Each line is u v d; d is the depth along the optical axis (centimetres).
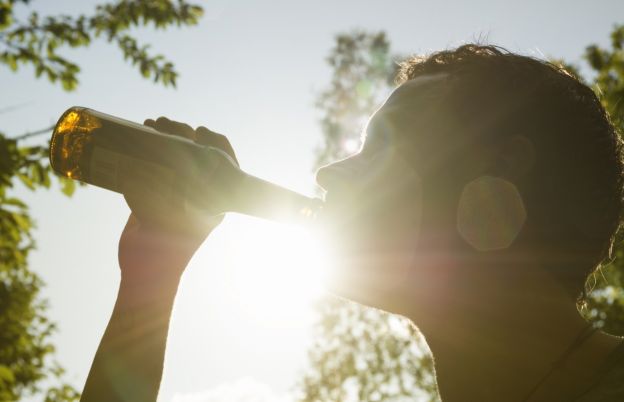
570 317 121
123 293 165
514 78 132
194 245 176
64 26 551
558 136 130
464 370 125
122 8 563
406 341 1360
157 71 573
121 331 160
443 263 127
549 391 116
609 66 694
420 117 133
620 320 823
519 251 124
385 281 130
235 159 187
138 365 157
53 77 550
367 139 140
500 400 120
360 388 1385
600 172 134
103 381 155
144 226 174
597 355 116
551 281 124
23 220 545
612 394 107
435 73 146
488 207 126
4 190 488
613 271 770
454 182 129
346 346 1441
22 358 916
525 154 127
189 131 187
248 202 184
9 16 543
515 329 122
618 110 212
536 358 119
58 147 200
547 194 126
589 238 129
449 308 127
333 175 137
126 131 188
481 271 125
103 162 189
